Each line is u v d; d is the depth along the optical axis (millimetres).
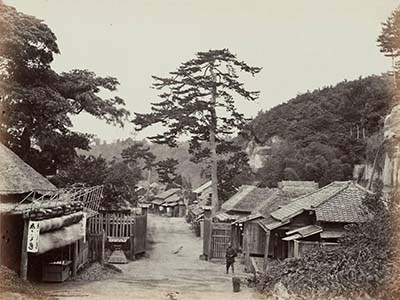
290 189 29766
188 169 72625
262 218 28109
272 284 18266
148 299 16828
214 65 30969
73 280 20000
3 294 15086
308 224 23344
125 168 31766
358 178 37531
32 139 27828
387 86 28656
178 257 30391
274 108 46688
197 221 43812
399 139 23875
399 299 14578
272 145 45688
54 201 19734
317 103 43656
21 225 18500
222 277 23031
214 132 33312
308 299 15711
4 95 24781
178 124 31547
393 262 15508
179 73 30719
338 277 15578
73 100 28016
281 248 25672
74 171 28828
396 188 20547
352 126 40344
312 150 41844
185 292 18406
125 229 28375
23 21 25250
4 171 19266
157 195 71688
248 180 44688
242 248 30391
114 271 23391
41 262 19469
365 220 20188
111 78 28625
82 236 20484
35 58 26250
